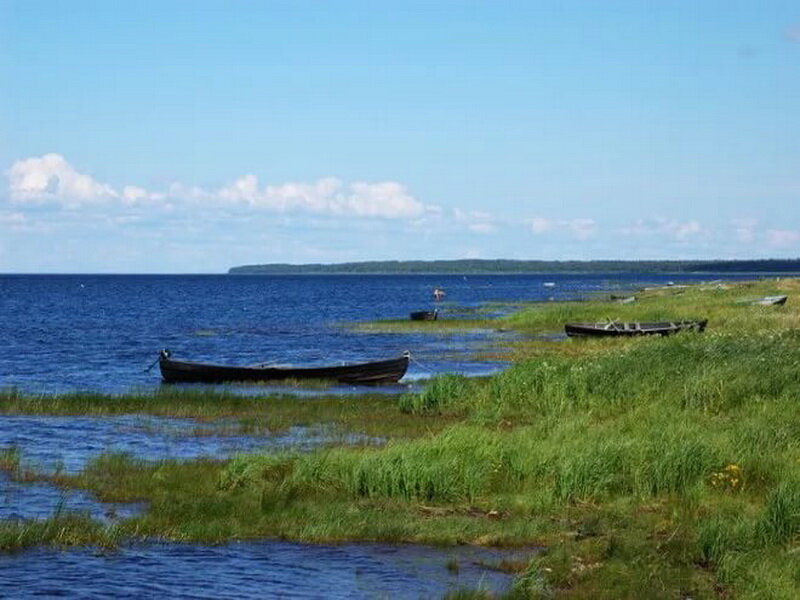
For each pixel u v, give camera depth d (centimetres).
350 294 17950
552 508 1822
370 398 3388
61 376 4481
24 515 1795
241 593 1413
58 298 15375
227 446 2533
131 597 1386
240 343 6425
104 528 1673
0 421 2947
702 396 2598
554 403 2794
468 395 3064
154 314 10638
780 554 1455
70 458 2389
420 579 1477
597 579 1409
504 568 1526
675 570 1441
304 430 2766
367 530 1689
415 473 1891
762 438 2108
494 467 1981
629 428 2314
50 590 1403
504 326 7412
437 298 13775
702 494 1820
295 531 1692
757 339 3394
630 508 1803
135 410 3133
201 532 1666
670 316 6919
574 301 12112
